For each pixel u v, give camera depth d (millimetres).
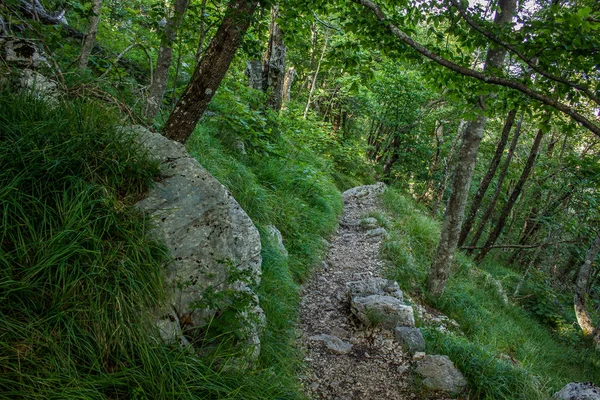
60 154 2477
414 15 3871
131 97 5043
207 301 2627
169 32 4340
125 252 2342
